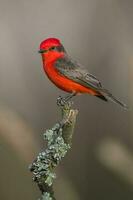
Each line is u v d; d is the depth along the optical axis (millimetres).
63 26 15516
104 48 15219
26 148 10109
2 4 15531
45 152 7707
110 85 15000
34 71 15602
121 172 10344
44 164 7648
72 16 15586
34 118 15250
